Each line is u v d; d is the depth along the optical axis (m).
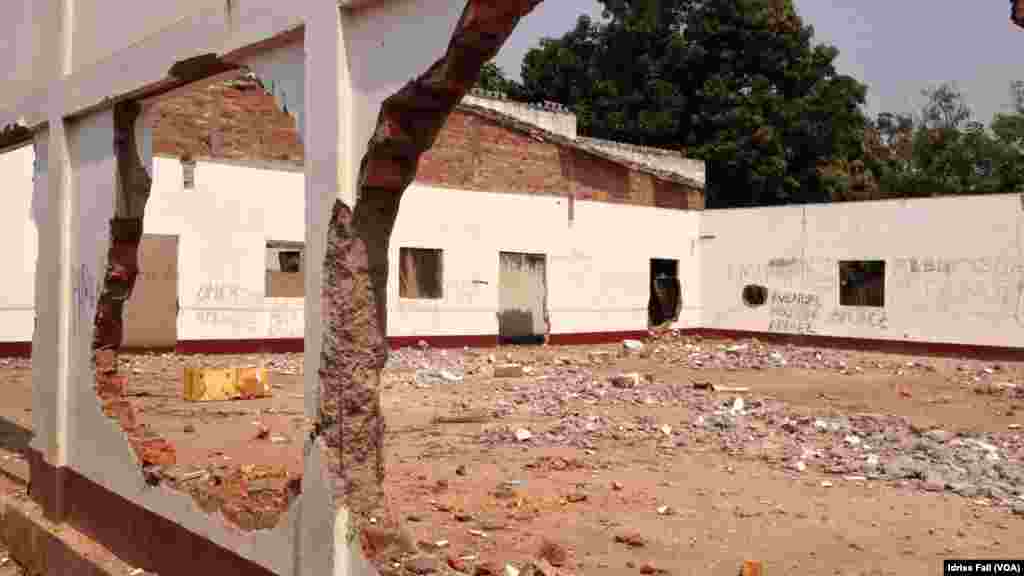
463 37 3.46
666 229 28.25
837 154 36.69
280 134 20.58
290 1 4.29
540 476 8.42
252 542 4.52
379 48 3.84
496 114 24.02
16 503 7.22
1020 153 34.78
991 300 21.75
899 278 23.66
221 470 7.99
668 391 14.41
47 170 7.05
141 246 18.50
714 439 10.38
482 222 23.81
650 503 7.43
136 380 15.02
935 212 22.91
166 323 18.84
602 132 37.38
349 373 3.95
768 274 26.88
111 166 6.25
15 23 7.91
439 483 7.96
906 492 7.91
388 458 9.19
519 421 11.63
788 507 7.34
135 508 5.76
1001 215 21.61
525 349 23.77
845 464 8.95
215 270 19.48
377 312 4.05
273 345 20.28
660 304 29.23
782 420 11.52
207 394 12.96
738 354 22.27
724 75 35.88
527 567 5.29
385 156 3.88
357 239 3.98
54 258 6.87
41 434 7.07
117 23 6.18
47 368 6.96
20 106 7.54
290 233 20.66
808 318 25.75
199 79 5.48
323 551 3.91
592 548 6.16
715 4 35.84
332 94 3.97
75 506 6.58
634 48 37.53
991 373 18.72
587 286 26.28
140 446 5.93
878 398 14.37
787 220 26.38
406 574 3.78
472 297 23.53
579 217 26.11
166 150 18.84
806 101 35.59
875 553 6.11
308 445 4.05
